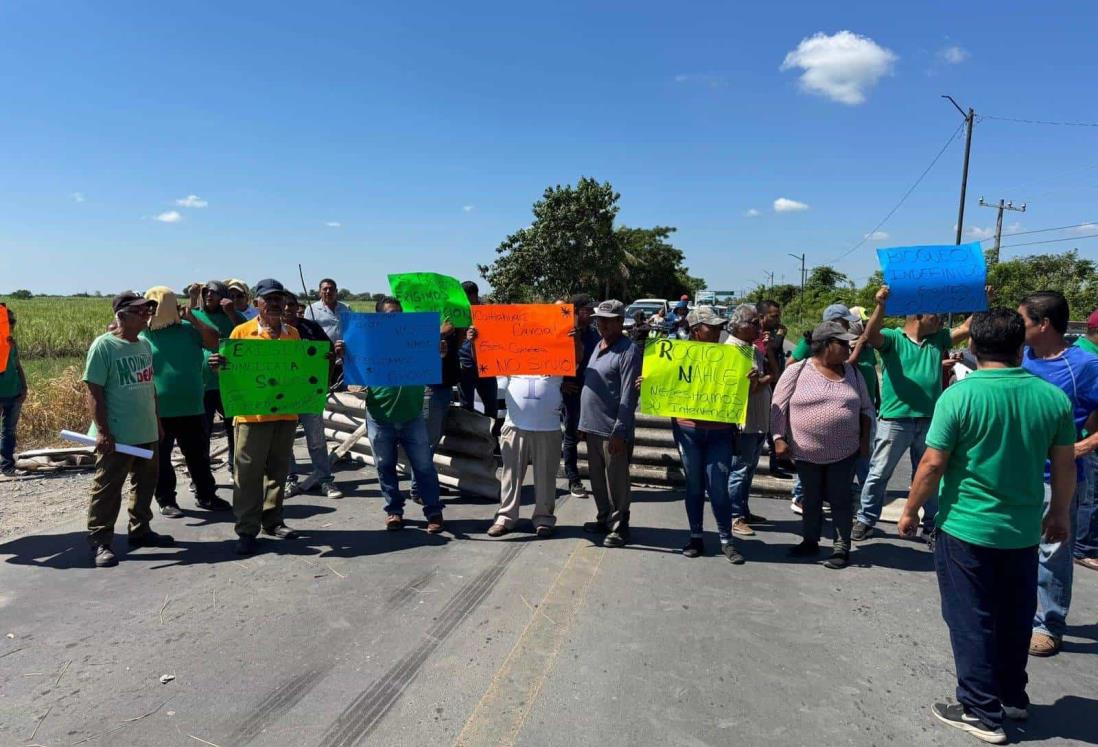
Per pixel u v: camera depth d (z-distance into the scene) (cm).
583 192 3716
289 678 321
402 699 305
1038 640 358
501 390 896
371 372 516
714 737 279
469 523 573
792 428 482
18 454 736
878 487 533
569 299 670
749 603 413
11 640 355
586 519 591
